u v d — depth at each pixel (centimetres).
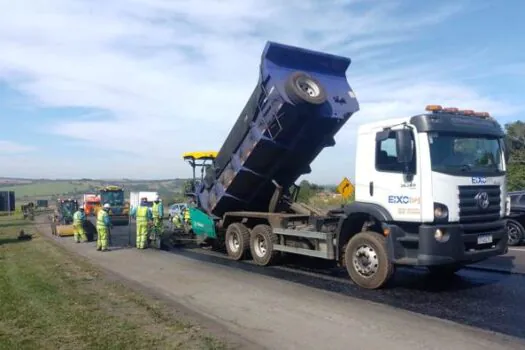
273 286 916
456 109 870
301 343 577
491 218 870
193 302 793
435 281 948
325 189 1889
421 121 820
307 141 1156
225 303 783
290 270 1119
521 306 744
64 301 786
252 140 1161
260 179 1252
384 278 865
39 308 739
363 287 900
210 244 1562
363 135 923
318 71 1129
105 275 1045
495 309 729
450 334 603
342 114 1100
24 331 622
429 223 812
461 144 852
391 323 654
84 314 702
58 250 1547
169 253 1473
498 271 1028
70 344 570
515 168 2911
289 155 1180
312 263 1216
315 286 925
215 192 1370
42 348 555
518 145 3491
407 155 822
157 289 902
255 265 1204
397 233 856
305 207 1216
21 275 1044
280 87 1038
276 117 1066
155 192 3847
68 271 1098
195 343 571
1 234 2320
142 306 752
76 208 2777
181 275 1048
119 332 615
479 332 611
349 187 1716
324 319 679
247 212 1315
